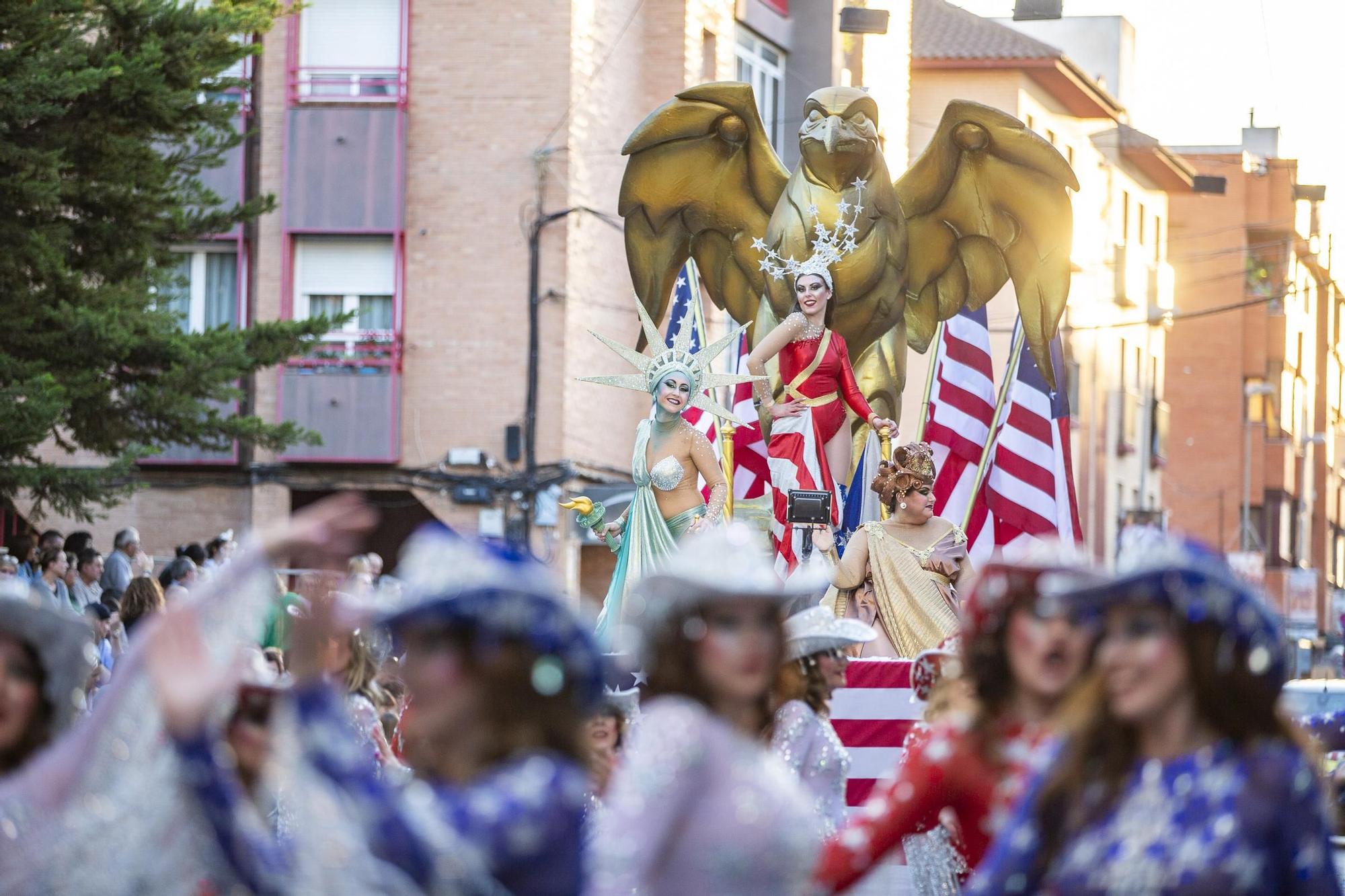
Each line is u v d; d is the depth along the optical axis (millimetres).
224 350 39719
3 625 8938
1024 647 10172
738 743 8328
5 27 36125
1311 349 167625
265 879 7812
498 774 7641
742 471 27891
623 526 22500
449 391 60781
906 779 10234
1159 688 8211
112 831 7922
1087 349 108188
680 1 65438
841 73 72375
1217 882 7957
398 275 60906
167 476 60188
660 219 30766
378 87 61344
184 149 40312
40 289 38188
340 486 60469
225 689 7945
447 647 7750
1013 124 30344
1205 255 134125
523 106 60906
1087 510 108938
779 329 25328
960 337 32250
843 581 21594
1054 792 8469
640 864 8039
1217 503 145750
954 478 32125
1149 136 118500
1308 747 8242
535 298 60531
